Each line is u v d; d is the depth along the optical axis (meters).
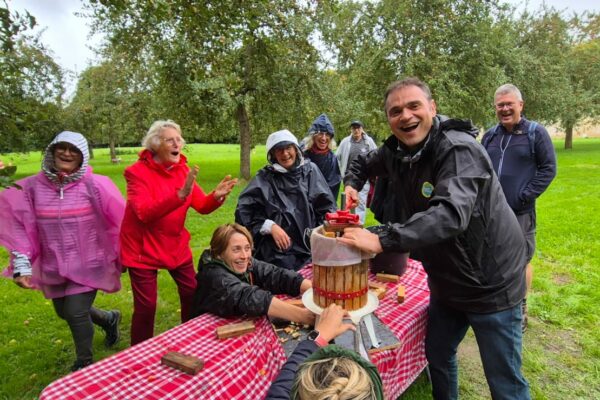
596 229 6.79
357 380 0.99
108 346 3.48
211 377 1.68
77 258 2.71
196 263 5.61
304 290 2.38
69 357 3.34
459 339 2.22
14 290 4.69
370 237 1.49
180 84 11.63
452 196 1.54
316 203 3.10
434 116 1.82
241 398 1.72
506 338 1.92
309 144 4.20
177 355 1.77
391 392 2.03
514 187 3.37
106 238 2.85
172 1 3.59
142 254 2.79
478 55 13.84
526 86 18.19
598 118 25.72
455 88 13.04
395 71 14.12
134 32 6.43
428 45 13.29
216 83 11.13
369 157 2.38
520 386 1.98
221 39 3.96
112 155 25.02
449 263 1.87
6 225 2.57
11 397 2.84
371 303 1.64
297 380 1.06
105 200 2.79
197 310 2.31
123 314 4.06
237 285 2.13
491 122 14.70
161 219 2.78
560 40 21.92
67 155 2.64
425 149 1.76
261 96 12.83
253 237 2.95
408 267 3.04
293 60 11.61
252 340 1.95
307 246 2.99
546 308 3.96
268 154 2.98
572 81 25.16
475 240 1.78
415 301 2.46
